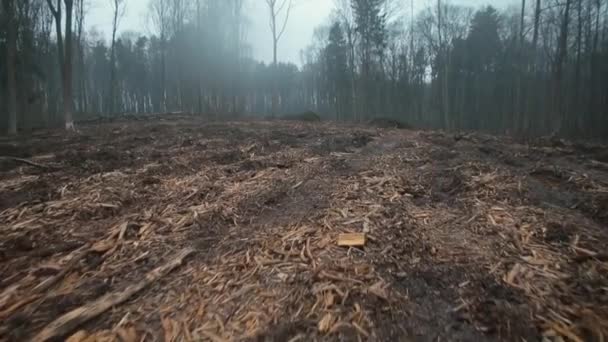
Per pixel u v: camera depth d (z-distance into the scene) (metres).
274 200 3.35
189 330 1.60
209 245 2.45
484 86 26.86
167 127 10.27
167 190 3.63
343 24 25.39
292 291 1.85
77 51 21.95
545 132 15.52
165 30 26.25
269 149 6.15
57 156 5.41
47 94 21.47
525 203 3.11
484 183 3.64
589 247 2.26
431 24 25.28
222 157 5.36
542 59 19.80
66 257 2.24
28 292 1.88
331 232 2.55
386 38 24.05
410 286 1.88
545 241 2.38
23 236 2.49
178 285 1.95
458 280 1.93
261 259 2.21
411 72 29.16
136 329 1.60
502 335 1.53
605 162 5.31
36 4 17.17
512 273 1.99
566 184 3.75
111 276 2.06
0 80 14.73
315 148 6.12
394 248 2.29
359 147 6.32
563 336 1.52
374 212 2.91
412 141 7.00
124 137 8.08
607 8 16.47
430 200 3.32
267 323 1.62
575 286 1.87
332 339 1.52
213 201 3.31
